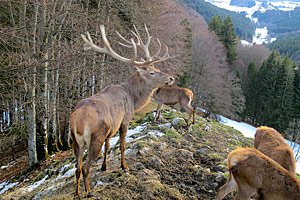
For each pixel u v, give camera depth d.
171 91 8.77
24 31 8.70
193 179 4.81
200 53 29.88
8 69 8.74
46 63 9.35
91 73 11.32
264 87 38.75
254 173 3.29
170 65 16.88
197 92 29.39
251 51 55.41
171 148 6.21
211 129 8.37
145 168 5.08
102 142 4.07
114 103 4.55
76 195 4.06
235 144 7.39
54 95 10.93
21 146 14.58
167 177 4.86
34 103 9.34
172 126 8.03
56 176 6.62
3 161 12.33
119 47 11.87
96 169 5.36
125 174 4.75
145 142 6.17
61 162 8.02
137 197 4.07
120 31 13.17
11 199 5.45
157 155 5.68
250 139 8.74
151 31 13.91
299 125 27.27
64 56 9.08
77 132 3.79
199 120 9.34
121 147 5.00
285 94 34.59
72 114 3.91
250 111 40.69
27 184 7.48
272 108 36.72
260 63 52.88
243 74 48.03
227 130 9.09
